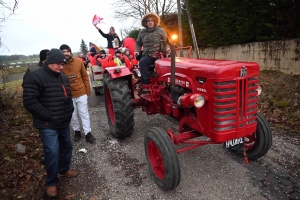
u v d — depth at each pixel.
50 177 2.61
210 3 9.73
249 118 2.42
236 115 2.33
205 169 3.00
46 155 2.56
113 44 8.25
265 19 7.27
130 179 2.88
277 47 6.98
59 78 2.64
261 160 3.13
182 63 2.83
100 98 7.06
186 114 2.90
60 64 2.54
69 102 2.72
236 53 8.84
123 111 3.59
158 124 4.58
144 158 3.34
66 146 2.88
